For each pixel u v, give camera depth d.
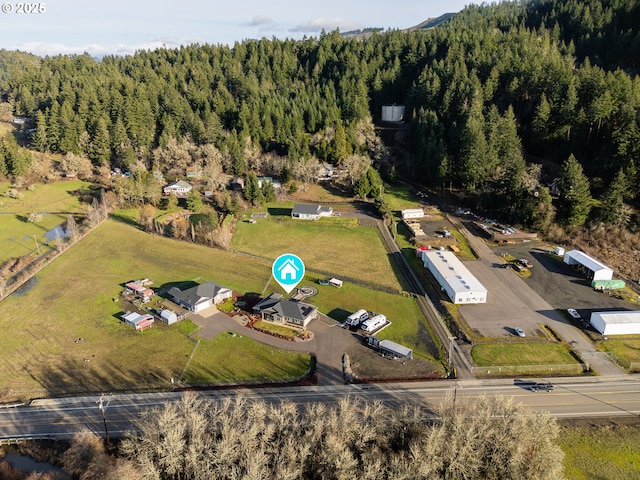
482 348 72.38
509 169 119.69
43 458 53.00
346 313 83.25
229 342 74.12
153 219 125.44
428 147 143.12
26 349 72.94
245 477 41.84
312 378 65.69
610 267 97.50
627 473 50.47
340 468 44.34
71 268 100.12
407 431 50.47
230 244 113.62
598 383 64.75
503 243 109.38
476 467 44.88
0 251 109.19
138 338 75.25
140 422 56.69
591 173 123.31
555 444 53.75
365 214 131.25
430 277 95.94
